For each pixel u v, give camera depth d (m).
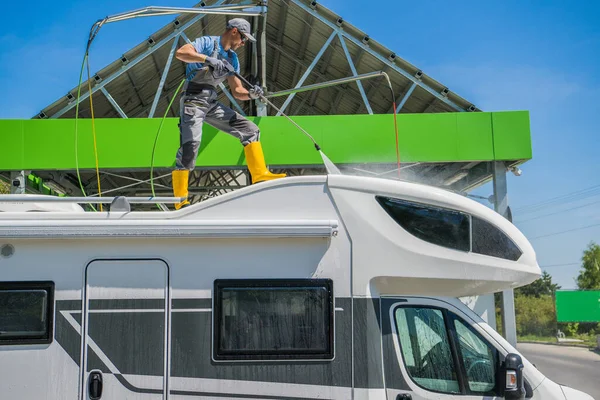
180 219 5.06
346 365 4.93
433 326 5.33
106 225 4.87
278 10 13.28
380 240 5.09
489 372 5.30
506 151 10.73
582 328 47.59
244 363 4.87
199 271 4.94
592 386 17.92
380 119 10.71
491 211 5.28
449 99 12.65
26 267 4.88
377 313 5.07
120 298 4.88
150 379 4.82
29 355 4.79
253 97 6.65
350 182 5.15
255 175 6.41
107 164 10.53
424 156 10.70
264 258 4.99
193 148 6.20
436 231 5.17
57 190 13.22
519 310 51.94
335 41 13.14
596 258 51.88
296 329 4.93
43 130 10.50
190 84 6.26
